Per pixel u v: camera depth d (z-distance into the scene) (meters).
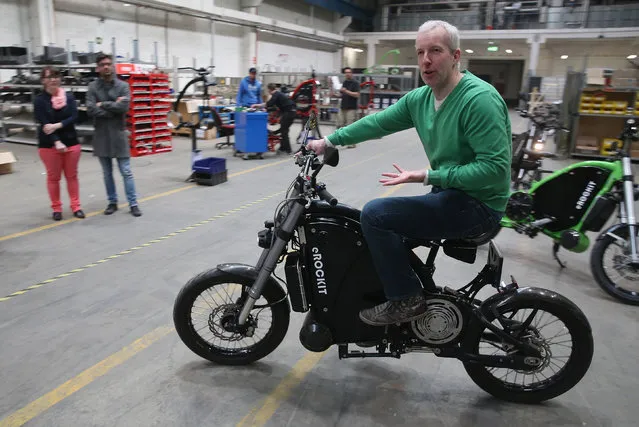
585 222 3.80
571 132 9.53
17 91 10.71
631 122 3.68
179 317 2.53
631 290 3.67
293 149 10.38
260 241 2.40
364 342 2.37
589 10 22.69
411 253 2.28
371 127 2.42
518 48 26.38
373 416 2.26
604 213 3.72
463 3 26.39
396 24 27.53
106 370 2.55
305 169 2.26
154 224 5.03
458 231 2.10
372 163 8.86
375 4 30.00
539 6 23.83
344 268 2.28
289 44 23.83
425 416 2.27
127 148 5.21
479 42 25.72
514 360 2.26
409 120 2.39
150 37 15.98
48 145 4.87
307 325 2.35
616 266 3.51
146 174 7.52
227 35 19.75
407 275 2.14
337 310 2.34
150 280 3.67
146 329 2.97
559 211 3.96
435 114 2.13
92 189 6.48
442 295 2.25
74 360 2.64
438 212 2.07
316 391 2.43
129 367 2.59
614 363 2.74
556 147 10.00
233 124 10.21
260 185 6.87
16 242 4.44
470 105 1.97
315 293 2.33
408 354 2.80
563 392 2.34
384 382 2.53
